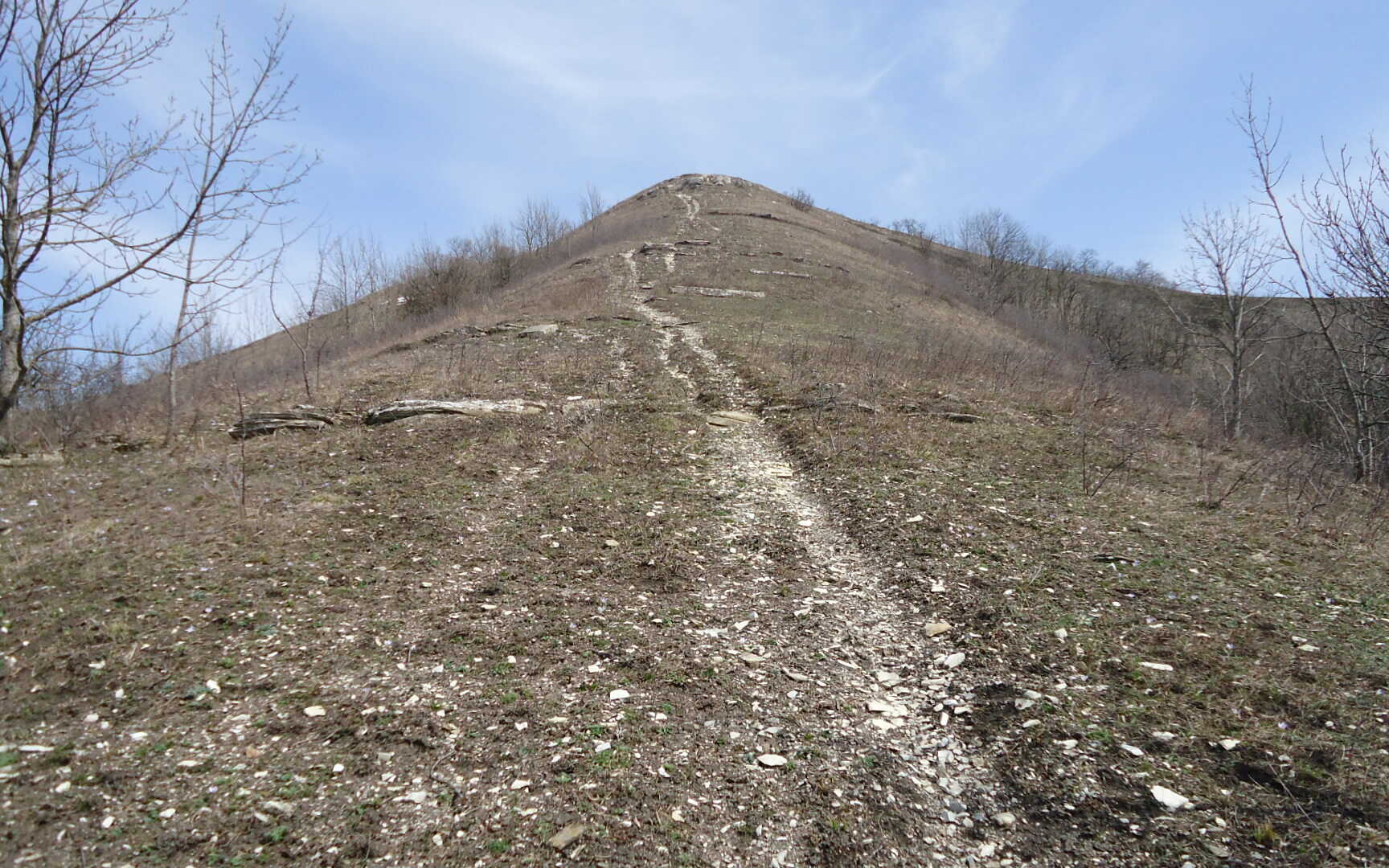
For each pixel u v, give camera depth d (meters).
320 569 6.39
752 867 3.43
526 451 9.93
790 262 35.19
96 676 4.75
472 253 39.41
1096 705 4.54
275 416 11.12
